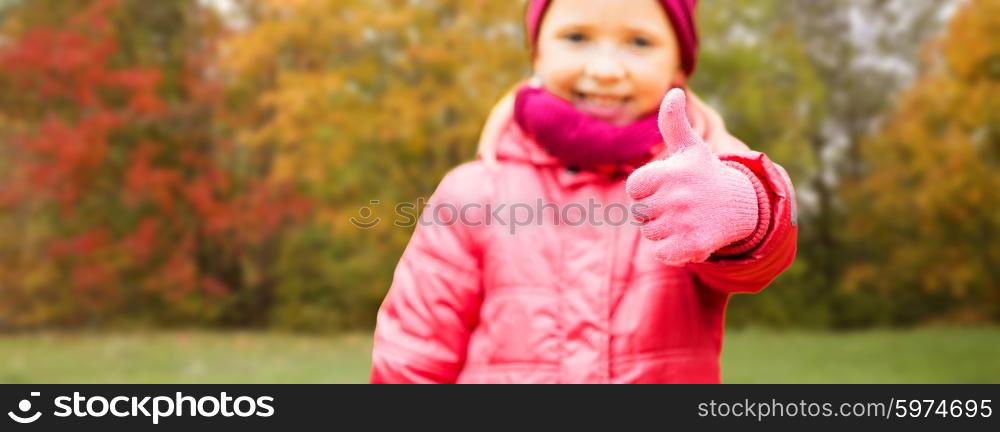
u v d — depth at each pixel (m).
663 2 1.79
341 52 15.06
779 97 16.52
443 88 14.81
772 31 17.44
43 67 15.29
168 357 12.09
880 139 17.53
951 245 17.36
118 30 17.45
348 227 15.18
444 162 15.36
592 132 1.79
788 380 9.36
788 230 1.57
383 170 15.45
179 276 16.31
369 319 17.17
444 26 14.84
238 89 17.09
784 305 18.34
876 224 18.25
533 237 1.83
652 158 1.80
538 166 1.89
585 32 1.81
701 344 1.81
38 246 16.88
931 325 18.36
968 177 14.98
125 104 16.92
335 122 14.45
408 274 1.93
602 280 1.79
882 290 18.30
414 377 1.86
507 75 14.38
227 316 17.75
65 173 15.70
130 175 15.91
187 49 17.84
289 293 17.20
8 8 17.38
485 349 1.84
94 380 9.44
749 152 1.59
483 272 1.87
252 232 15.94
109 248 16.69
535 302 1.80
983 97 13.29
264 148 17.03
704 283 1.80
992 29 13.09
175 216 16.97
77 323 17.52
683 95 1.54
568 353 1.77
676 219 1.50
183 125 17.27
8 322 17.08
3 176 16.17
